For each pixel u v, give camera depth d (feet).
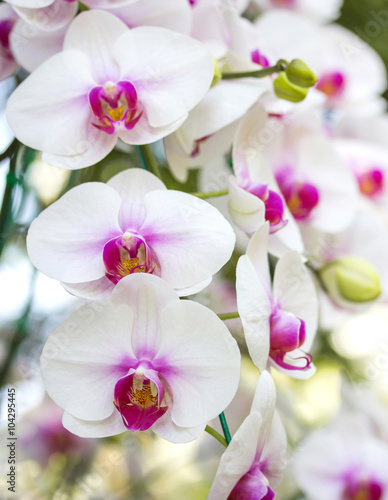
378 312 2.89
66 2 1.81
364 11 2.70
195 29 1.98
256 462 1.79
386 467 2.81
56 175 2.15
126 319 1.68
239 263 1.75
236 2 2.12
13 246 2.22
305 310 1.93
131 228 1.72
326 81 2.67
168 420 1.70
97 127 1.77
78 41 1.77
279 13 2.30
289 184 2.21
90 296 1.71
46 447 2.73
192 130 1.90
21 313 2.29
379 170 2.65
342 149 2.69
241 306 1.73
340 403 2.88
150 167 1.85
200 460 3.17
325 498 2.83
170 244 1.71
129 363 1.70
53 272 1.69
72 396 1.69
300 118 2.18
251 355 1.76
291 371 1.87
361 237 2.54
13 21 1.94
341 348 2.92
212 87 1.90
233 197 1.89
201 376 1.69
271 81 1.98
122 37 1.77
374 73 2.70
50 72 1.76
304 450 2.86
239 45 1.97
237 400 3.16
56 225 1.70
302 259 1.89
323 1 2.59
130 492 2.91
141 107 1.78
